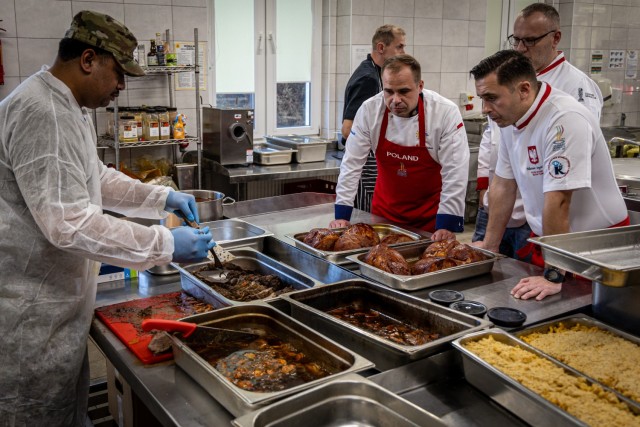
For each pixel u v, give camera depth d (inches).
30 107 64.2
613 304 71.2
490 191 104.3
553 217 84.8
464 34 243.3
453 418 56.7
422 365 62.2
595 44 272.2
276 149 194.5
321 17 224.1
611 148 195.5
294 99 228.2
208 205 121.3
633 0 278.8
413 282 80.9
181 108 187.2
